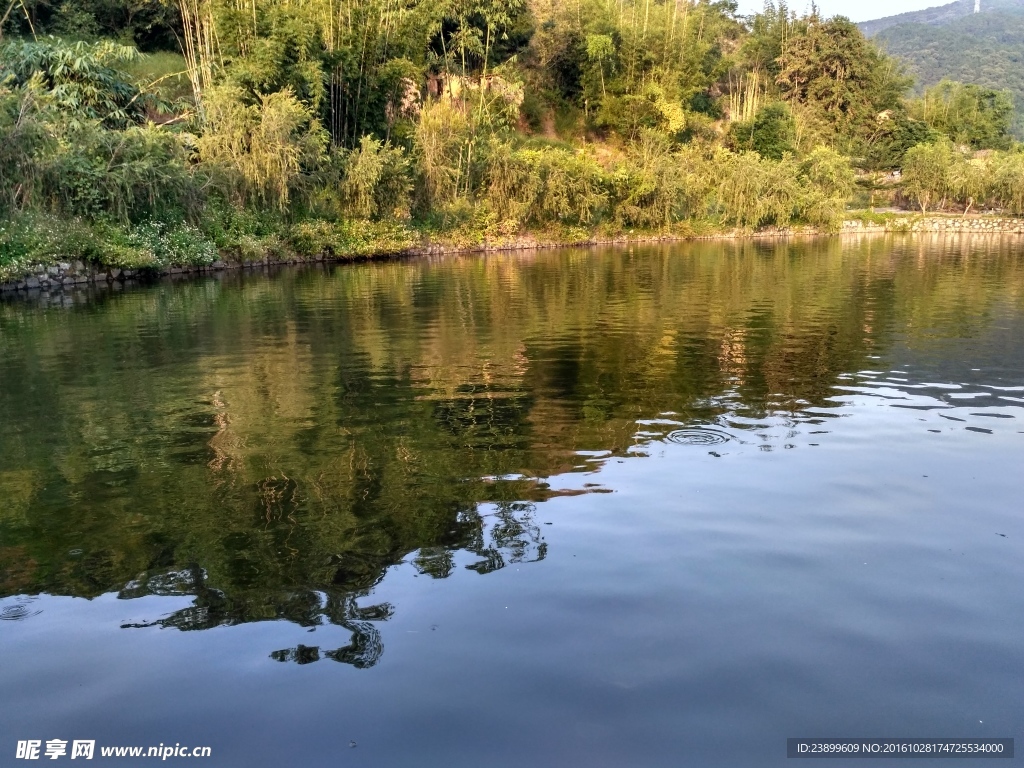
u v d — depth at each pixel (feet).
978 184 146.82
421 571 10.94
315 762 7.26
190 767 7.25
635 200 114.73
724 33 211.82
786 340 30.30
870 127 186.80
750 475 14.83
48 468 15.83
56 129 59.52
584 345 29.50
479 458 16.01
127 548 11.96
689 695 8.13
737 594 10.23
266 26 82.28
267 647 9.13
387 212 85.15
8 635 9.54
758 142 158.51
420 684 8.35
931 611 9.82
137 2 102.22
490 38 121.19
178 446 17.17
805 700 8.06
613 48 144.66
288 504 13.57
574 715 7.84
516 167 99.76
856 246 97.55
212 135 71.31
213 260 66.49
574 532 12.21
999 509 13.16
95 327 35.06
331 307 41.63
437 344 29.96
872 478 14.65
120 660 8.96
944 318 35.88
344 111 93.30
